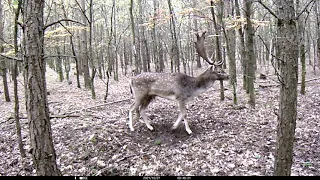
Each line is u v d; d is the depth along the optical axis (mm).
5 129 3166
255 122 3047
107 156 2342
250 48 3586
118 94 5625
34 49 1477
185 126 2902
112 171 2084
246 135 2648
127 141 2607
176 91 2771
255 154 2225
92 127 2951
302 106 3666
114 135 2715
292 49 1429
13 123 3375
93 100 4945
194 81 2879
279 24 1460
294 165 2043
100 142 2531
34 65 1480
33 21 1472
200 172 2012
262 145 2400
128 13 9000
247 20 3514
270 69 9125
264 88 5223
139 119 3271
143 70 9516
